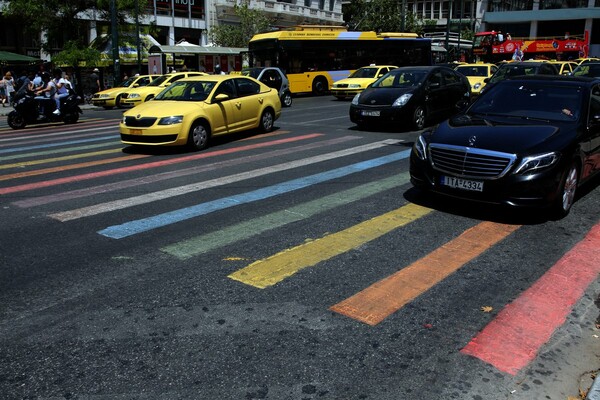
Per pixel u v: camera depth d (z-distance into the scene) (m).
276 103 13.65
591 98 6.87
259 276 4.57
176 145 10.69
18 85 20.39
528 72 18.14
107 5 27.28
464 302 4.15
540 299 4.22
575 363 3.39
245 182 7.98
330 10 58.88
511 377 3.22
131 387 3.08
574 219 6.19
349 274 4.63
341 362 3.34
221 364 3.30
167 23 42.41
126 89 24.33
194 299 4.14
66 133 14.74
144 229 5.80
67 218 6.20
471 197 5.91
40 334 3.64
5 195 7.32
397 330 3.72
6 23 33.62
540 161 5.64
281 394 3.03
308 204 6.76
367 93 13.44
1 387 3.09
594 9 56.41
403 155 10.05
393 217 6.23
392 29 53.16
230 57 38.38
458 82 14.64
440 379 3.19
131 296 4.19
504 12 61.38
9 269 4.72
